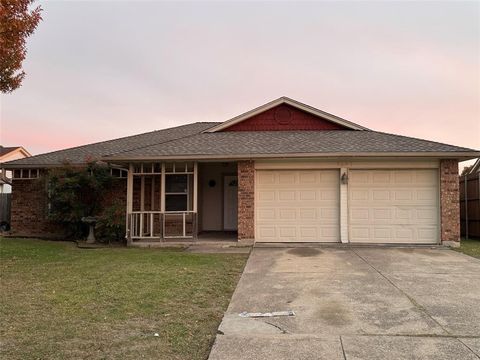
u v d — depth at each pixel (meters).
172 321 4.83
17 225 14.72
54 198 13.31
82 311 5.20
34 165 14.33
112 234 12.88
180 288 6.46
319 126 15.16
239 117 15.27
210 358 3.76
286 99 15.14
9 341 4.11
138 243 12.12
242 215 11.91
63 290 6.31
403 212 11.82
